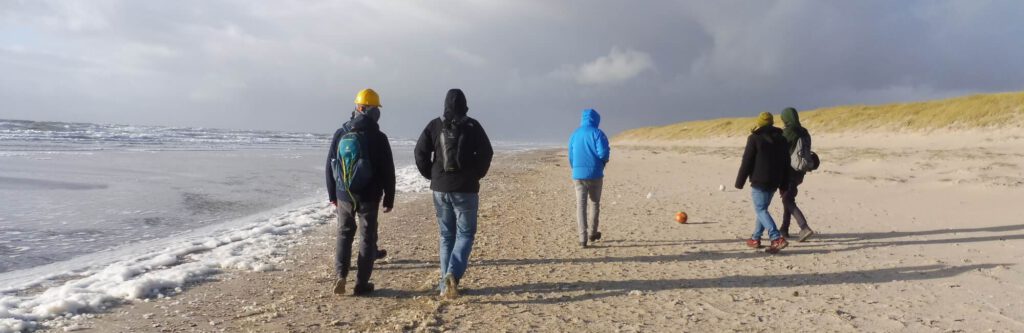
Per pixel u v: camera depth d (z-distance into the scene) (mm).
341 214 4781
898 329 3900
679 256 6406
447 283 4656
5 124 49969
